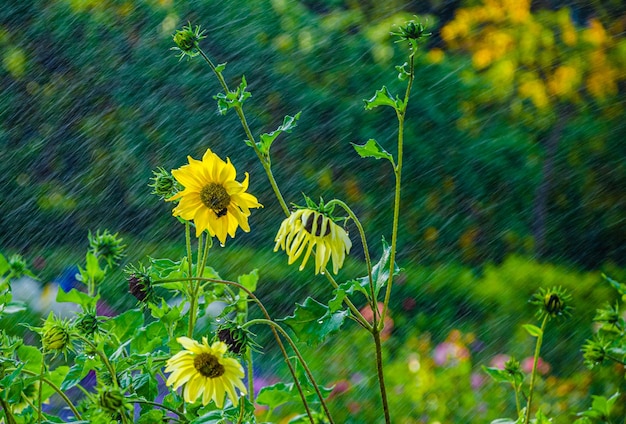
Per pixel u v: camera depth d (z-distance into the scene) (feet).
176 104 30.45
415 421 17.79
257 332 22.49
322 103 32.14
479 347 22.79
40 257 27.40
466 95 33.81
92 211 29.22
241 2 32.35
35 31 30.63
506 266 27.27
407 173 31.83
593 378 19.24
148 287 8.05
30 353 8.48
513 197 32.17
